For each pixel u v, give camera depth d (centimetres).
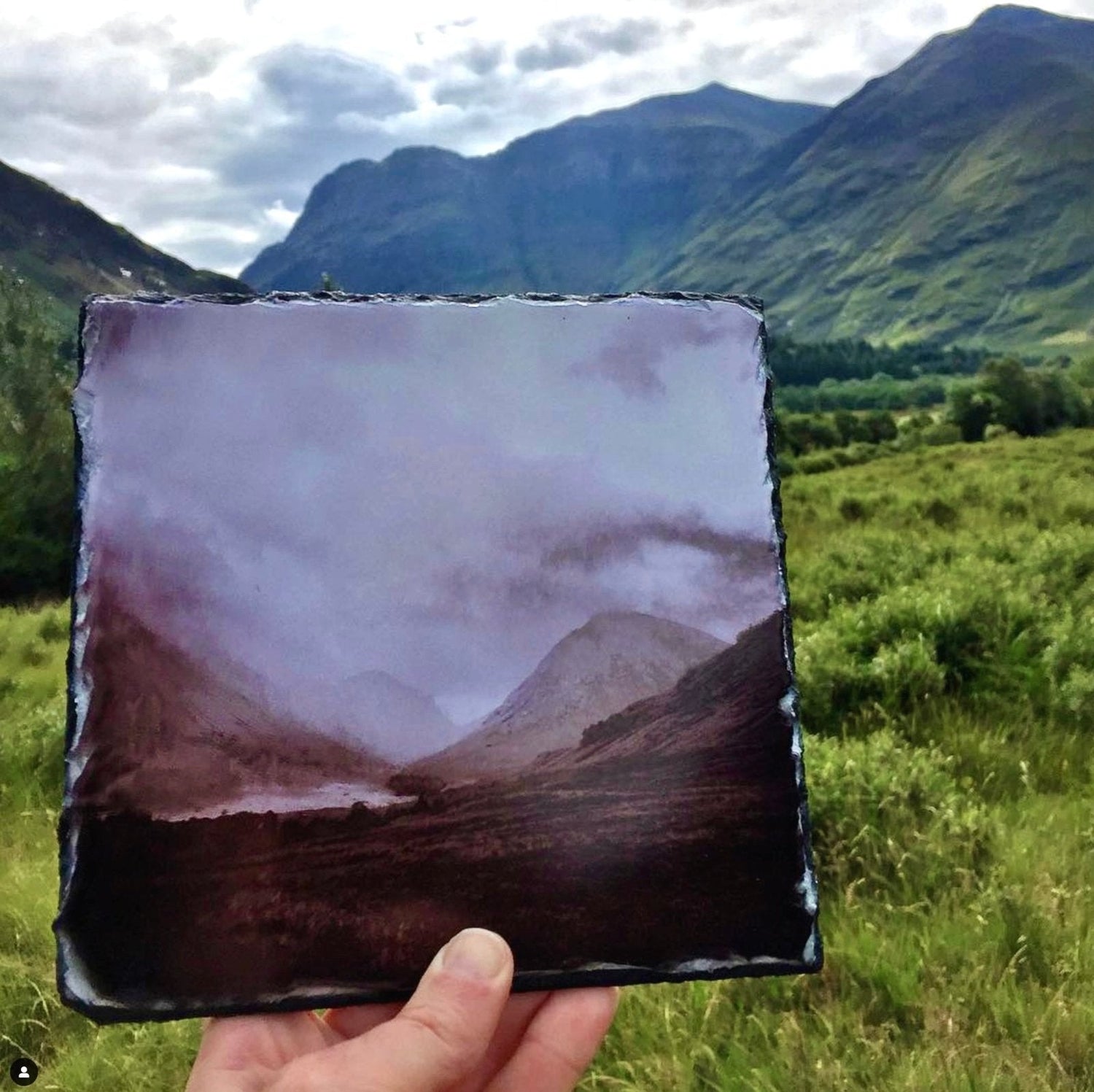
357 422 33
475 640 33
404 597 33
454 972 29
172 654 32
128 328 33
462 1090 32
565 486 34
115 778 31
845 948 52
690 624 33
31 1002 58
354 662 32
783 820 33
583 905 32
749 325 35
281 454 33
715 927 32
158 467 32
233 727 32
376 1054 28
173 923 31
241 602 32
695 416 34
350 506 33
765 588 34
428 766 32
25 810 85
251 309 33
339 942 31
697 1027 49
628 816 32
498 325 34
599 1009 32
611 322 34
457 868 32
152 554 32
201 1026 55
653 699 33
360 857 32
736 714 33
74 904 31
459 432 33
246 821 31
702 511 34
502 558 33
